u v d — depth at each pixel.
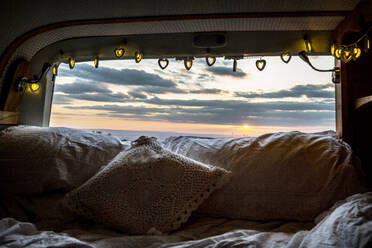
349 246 0.69
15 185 1.25
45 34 1.71
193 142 1.49
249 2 1.41
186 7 1.47
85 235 1.03
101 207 1.12
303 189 1.20
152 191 1.13
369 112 1.48
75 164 1.34
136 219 1.08
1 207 1.20
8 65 1.66
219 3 1.43
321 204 1.16
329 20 1.49
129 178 1.16
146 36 1.78
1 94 1.67
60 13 1.54
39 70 1.89
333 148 1.31
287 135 1.42
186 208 1.12
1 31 1.52
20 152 1.33
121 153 1.36
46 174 1.26
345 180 1.18
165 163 1.20
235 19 1.54
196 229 1.09
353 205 0.87
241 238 0.87
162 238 0.97
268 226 1.15
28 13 1.51
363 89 1.49
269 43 1.69
